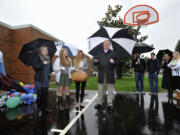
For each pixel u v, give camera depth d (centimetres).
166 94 504
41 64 265
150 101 399
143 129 215
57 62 322
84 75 313
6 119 259
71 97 463
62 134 201
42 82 273
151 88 505
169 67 433
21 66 774
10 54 784
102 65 320
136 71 508
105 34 356
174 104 363
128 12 815
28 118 263
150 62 502
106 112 300
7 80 380
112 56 313
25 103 365
